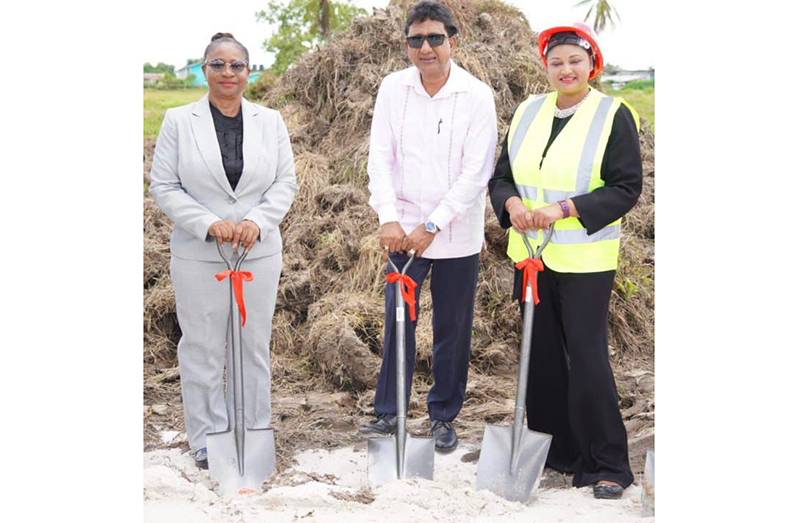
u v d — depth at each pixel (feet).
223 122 12.32
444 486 11.21
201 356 12.57
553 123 11.76
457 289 13.21
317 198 20.42
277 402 15.46
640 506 11.10
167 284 18.99
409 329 13.35
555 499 11.39
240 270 12.33
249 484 11.66
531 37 23.36
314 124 22.61
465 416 14.80
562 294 11.64
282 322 18.12
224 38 12.05
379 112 13.15
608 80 24.89
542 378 12.28
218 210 12.18
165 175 12.15
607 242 11.48
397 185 13.28
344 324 16.67
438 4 12.34
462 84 12.72
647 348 18.04
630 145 11.25
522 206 11.51
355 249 19.01
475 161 12.71
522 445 11.37
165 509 10.80
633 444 13.10
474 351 16.85
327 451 13.35
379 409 13.73
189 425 12.77
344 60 22.85
